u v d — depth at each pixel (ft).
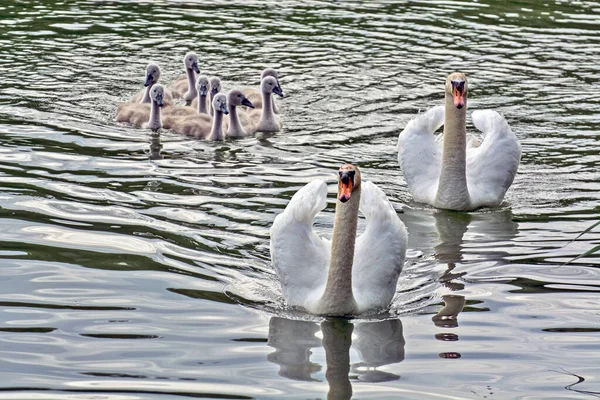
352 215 39.52
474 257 47.03
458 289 43.32
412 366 36.09
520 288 43.29
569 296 42.29
